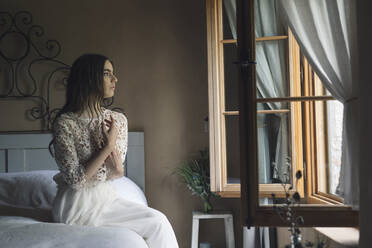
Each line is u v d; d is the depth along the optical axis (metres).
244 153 2.03
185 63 3.39
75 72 2.15
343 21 1.91
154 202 3.38
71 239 1.52
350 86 1.92
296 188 2.11
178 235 3.37
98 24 3.41
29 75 3.33
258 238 2.79
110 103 3.38
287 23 2.06
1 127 3.29
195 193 3.18
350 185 1.91
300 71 2.16
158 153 3.39
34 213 2.24
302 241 2.36
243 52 2.04
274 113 2.14
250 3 2.04
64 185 2.04
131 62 3.41
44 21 3.37
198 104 3.38
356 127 1.88
